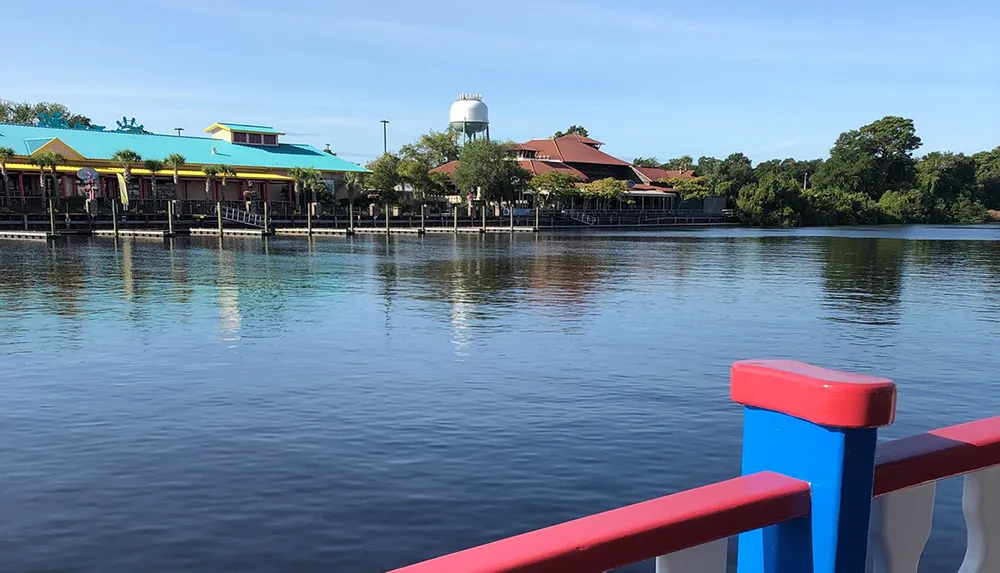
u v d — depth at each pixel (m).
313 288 22.30
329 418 8.90
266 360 12.06
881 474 1.60
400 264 31.66
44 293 20.81
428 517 6.23
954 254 40.75
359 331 14.80
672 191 95.56
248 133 74.56
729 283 24.39
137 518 6.18
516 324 15.73
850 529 1.41
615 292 21.67
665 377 11.02
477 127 95.56
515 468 7.31
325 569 5.41
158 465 7.34
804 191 104.62
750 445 1.55
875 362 12.31
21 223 53.00
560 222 80.56
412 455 7.65
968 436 1.78
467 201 77.88
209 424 8.65
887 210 112.31
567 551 1.22
